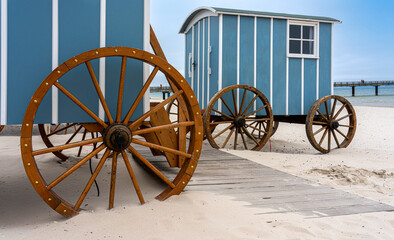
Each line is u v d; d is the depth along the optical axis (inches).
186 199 159.9
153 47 185.0
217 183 193.2
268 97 356.8
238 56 345.7
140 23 170.6
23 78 150.7
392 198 179.8
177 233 122.9
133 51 150.5
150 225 130.0
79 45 159.6
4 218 150.5
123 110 166.7
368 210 150.3
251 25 349.7
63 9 156.7
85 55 142.0
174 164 192.2
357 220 138.4
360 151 346.9
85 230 124.7
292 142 465.4
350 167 258.5
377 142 465.4
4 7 147.7
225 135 502.6
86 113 159.0
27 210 162.1
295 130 593.6
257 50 352.2
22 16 150.4
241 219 136.9
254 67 351.6
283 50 361.7
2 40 147.5
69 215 141.1
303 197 168.7
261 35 353.7
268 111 343.6
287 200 163.2
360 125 644.7
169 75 160.2
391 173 242.8
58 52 156.1
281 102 361.7
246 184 192.7
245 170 230.5
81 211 146.6
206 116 321.7
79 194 184.1
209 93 365.7
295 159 296.5
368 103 1441.9
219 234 122.3
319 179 221.0
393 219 140.0
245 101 350.6
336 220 137.9
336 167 255.0
